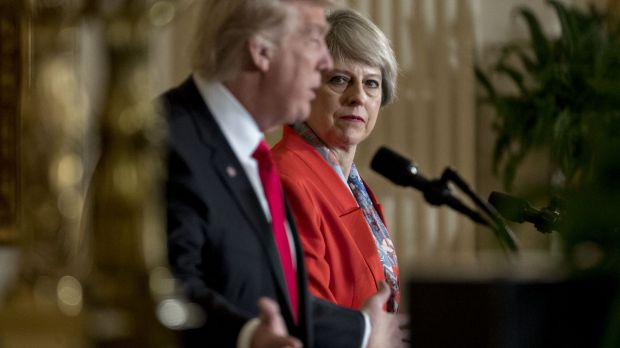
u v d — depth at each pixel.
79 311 2.09
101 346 2.08
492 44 10.09
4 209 4.02
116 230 2.11
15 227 4.00
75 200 2.15
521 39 10.05
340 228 4.11
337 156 4.45
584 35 9.34
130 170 2.11
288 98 3.34
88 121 2.21
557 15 9.64
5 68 4.04
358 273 4.08
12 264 3.81
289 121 3.40
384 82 4.58
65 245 2.13
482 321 1.91
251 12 3.30
